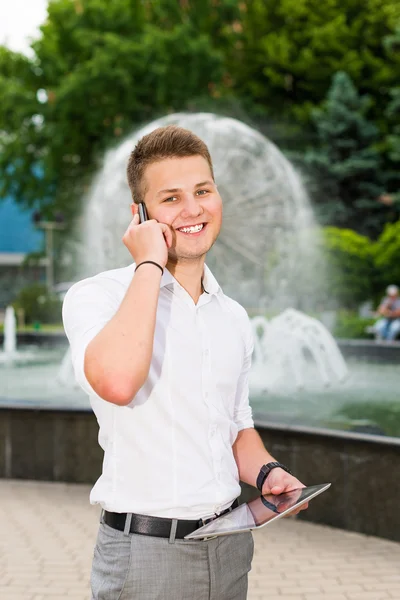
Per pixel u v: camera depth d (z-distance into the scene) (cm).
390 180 2680
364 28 2781
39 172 2775
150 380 162
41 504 514
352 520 450
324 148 2556
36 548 424
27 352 1249
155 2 2492
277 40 2739
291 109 2788
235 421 193
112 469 164
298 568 391
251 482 189
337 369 852
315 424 484
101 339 147
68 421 566
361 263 1819
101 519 170
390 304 1361
